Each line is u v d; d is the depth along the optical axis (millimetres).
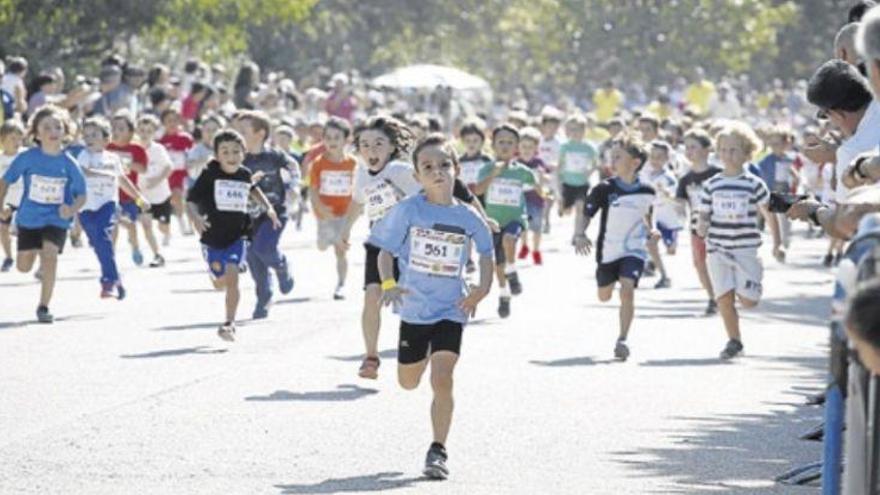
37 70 87625
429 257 23547
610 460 23672
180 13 92000
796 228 80625
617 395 29188
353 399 28250
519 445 24609
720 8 176375
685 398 29031
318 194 42938
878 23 15445
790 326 40125
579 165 61531
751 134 34219
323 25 144250
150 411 26906
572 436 25375
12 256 52062
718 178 34094
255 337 35812
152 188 56562
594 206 34062
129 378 30156
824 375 32094
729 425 26547
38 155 37938
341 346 34625
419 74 106125
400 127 32250
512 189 41938
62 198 38000
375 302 29672
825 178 62844
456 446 24500
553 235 69000
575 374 31453
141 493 21297
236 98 77812
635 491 21719
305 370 31281
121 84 68562
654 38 177125
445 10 162625
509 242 42938
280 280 40594
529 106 159125
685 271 53844
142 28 92625
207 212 35531
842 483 16234
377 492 21531
